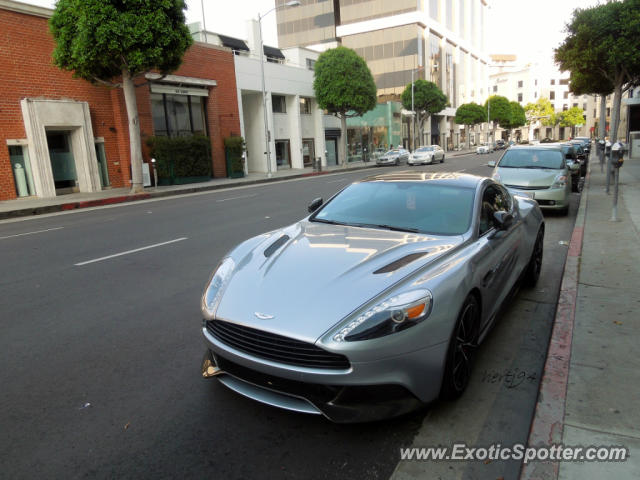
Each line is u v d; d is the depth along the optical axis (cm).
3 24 1758
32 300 532
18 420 295
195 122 2639
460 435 276
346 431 279
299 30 6912
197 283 580
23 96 1831
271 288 289
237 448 264
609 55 1505
